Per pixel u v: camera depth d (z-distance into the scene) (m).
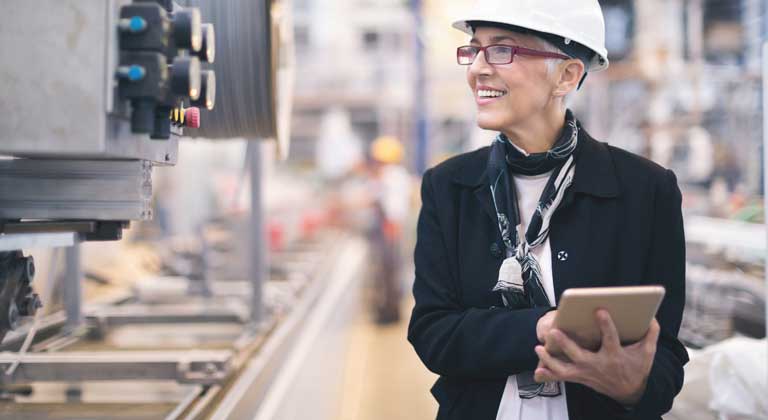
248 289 4.65
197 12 1.20
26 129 1.08
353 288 6.29
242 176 3.62
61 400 2.30
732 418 2.18
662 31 7.38
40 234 1.21
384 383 5.29
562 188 1.35
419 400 4.86
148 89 1.10
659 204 1.38
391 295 7.65
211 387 2.29
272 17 2.23
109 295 4.18
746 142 6.09
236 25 2.21
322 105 27.84
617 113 8.27
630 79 8.03
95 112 1.08
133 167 1.30
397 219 7.71
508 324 1.28
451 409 1.41
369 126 28.95
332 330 3.96
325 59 27.55
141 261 5.38
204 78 1.26
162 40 1.11
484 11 1.32
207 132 2.38
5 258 1.32
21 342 2.68
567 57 1.33
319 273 5.68
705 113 7.10
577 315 1.13
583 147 1.39
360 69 27.36
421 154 12.40
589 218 1.36
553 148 1.35
